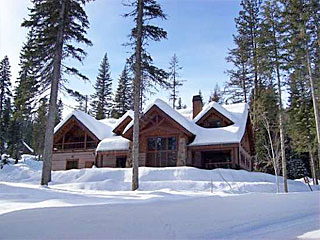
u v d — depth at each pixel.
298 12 19.72
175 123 23.55
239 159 22.41
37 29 16.72
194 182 17.50
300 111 25.59
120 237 5.09
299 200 7.68
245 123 25.58
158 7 16.58
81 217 5.64
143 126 24.78
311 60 19.70
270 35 20.78
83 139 30.19
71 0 17.05
